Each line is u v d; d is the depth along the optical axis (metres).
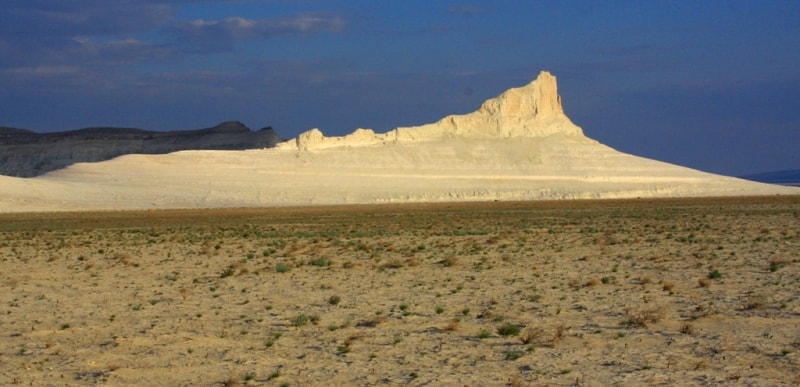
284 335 24.80
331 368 20.62
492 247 52.97
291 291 34.16
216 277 39.47
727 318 26.66
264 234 69.00
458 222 84.25
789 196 165.25
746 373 19.80
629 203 135.38
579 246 53.41
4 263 47.81
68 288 36.31
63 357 22.14
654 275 37.62
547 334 24.23
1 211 129.62
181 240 64.12
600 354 21.81
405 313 28.08
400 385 18.97
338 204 157.38
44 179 168.38
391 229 74.38
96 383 19.44
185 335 24.81
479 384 18.97
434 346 22.95
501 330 24.39
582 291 32.88
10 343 24.05
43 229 80.94
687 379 19.27
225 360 21.62
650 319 25.95
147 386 19.20
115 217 107.56
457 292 33.06
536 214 99.75
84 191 157.62
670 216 90.69
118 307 30.64
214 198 161.62
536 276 37.75
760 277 36.41
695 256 45.50
